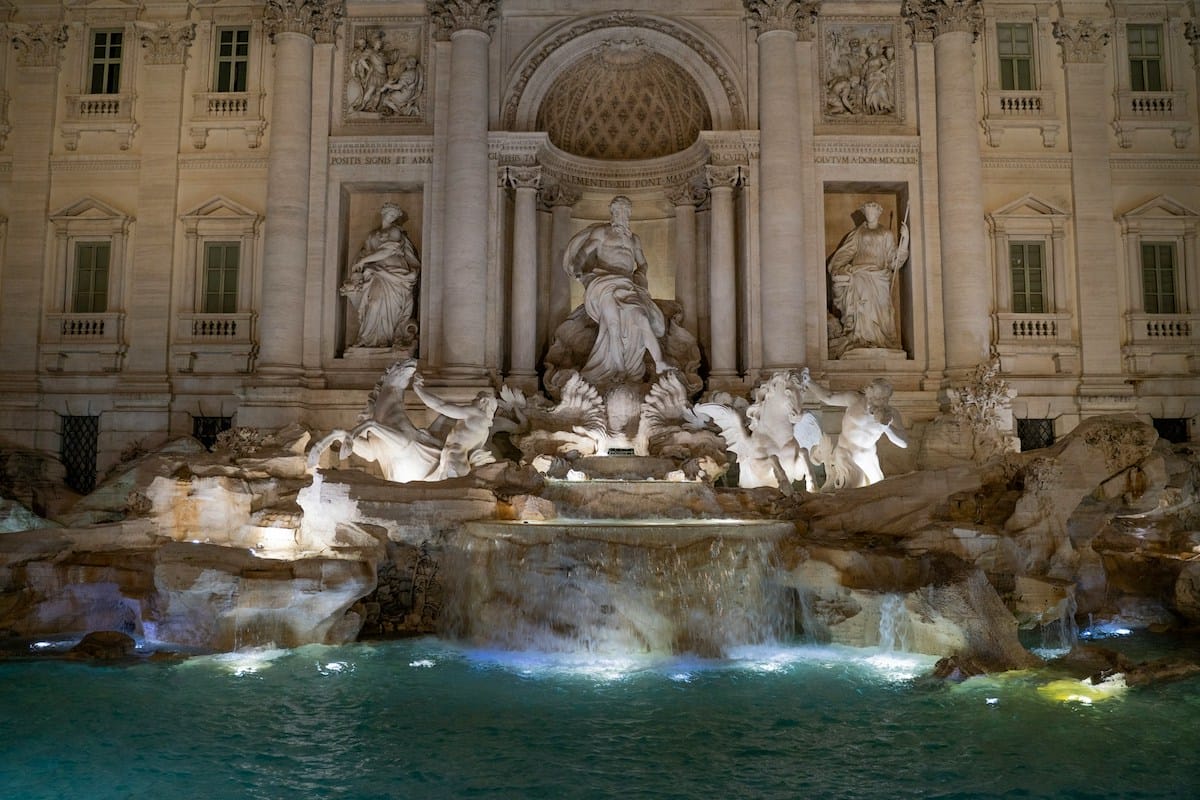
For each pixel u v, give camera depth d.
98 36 28.81
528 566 15.71
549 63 27.09
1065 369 26.95
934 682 13.54
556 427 24.06
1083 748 10.84
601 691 13.11
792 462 20.81
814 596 16.39
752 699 12.74
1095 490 17.50
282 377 25.58
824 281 26.64
